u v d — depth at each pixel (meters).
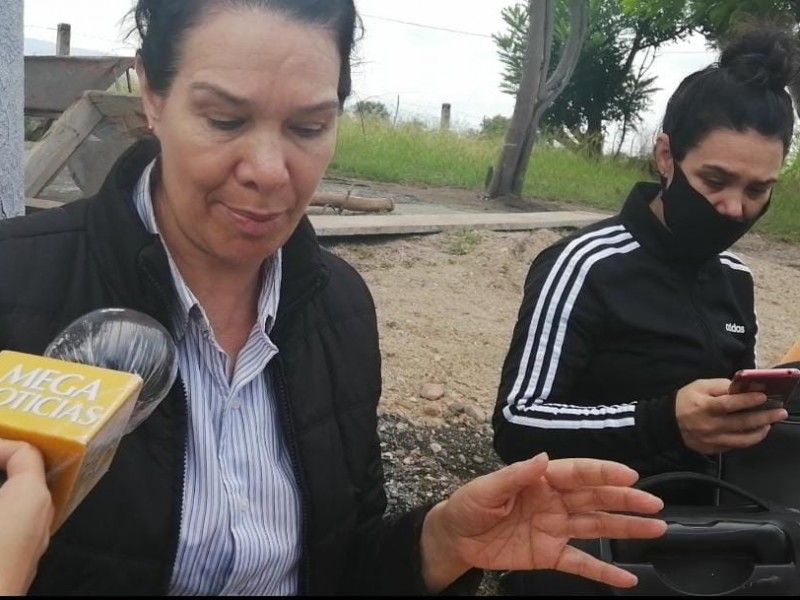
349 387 1.65
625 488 1.37
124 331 1.19
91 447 0.95
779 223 10.91
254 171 1.33
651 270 2.21
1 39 2.48
